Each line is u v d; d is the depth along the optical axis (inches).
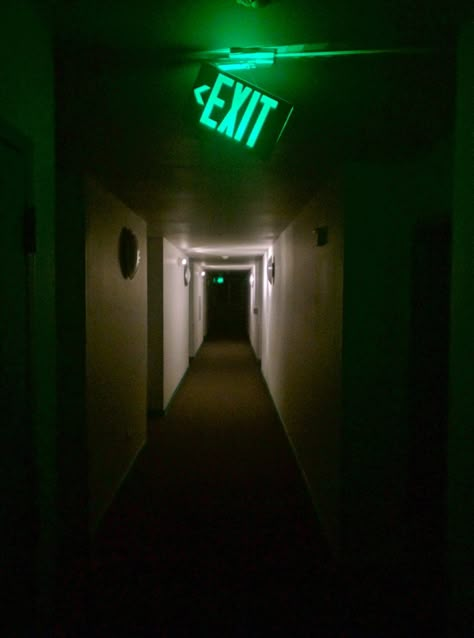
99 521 125.2
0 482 48.1
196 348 473.1
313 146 90.0
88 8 49.9
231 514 134.6
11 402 50.2
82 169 106.4
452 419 55.1
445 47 56.2
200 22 52.0
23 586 53.4
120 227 144.7
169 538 121.0
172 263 274.8
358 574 103.3
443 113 75.0
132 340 167.2
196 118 61.3
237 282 755.4
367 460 102.3
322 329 124.2
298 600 96.2
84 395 110.7
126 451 159.5
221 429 221.6
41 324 58.0
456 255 54.6
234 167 104.4
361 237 99.3
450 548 55.3
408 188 98.1
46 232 58.9
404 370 100.6
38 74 54.6
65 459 111.7
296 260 174.4
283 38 55.1
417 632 87.4
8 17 47.6
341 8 49.2
